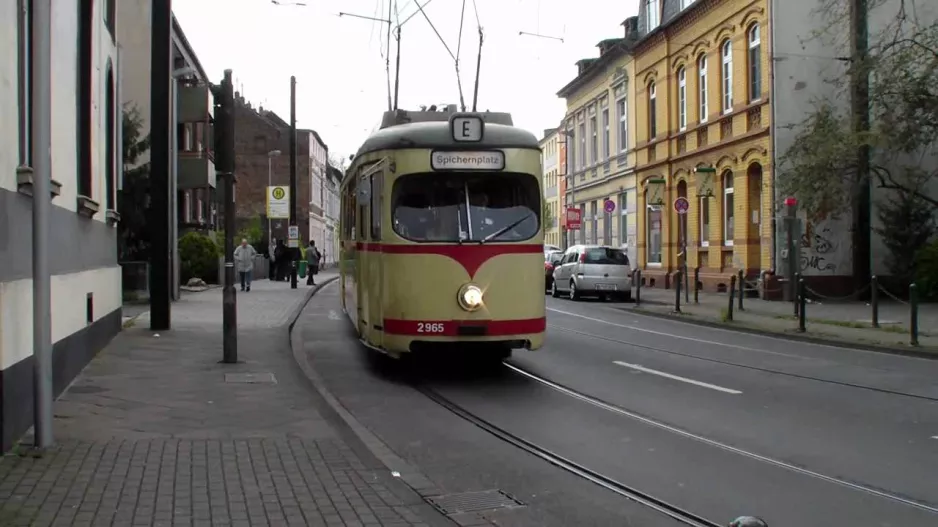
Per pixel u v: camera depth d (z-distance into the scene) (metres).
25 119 7.12
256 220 64.94
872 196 26.28
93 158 11.27
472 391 10.55
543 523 5.48
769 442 7.71
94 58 11.27
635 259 38.97
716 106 30.36
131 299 23.33
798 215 25.81
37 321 6.60
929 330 17.19
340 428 7.85
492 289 10.77
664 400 9.85
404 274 10.73
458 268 10.71
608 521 5.54
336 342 15.75
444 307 10.70
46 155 6.51
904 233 25.16
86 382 9.88
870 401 9.73
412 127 11.11
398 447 7.65
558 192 71.88
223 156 11.86
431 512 5.53
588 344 15.48
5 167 6.52
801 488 6.25
